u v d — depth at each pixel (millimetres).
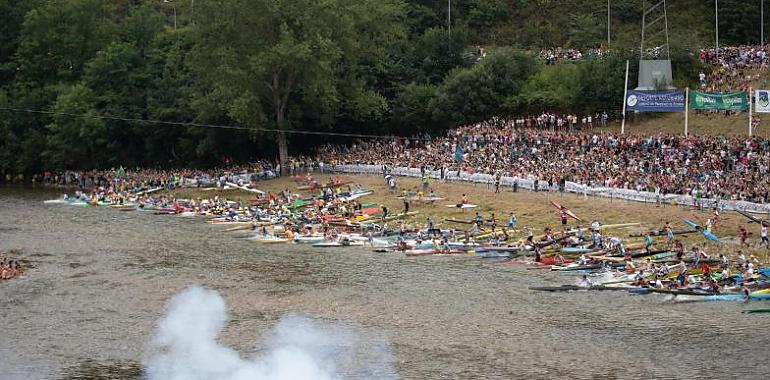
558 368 54469
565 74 136375
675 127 119438
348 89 136750
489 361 55969
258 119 129375
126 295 72562
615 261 77125
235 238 95562
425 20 165375
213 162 149250
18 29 172875
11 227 104562
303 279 76375
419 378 53438
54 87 158250
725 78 124562
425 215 99688
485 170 111250
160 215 113188
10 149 158500
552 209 95250
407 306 67750
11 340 61594
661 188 92875
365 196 111438
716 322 61656
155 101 151500
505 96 137625
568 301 67625
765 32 153625
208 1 126250
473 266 79312
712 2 161875
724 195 88438
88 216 112875
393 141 137875
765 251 76062
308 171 131875
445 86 138750
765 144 99562
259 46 127625
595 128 126250
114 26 172000
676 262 75125
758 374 52781
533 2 173000
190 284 75625
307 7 126438
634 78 126812
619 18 164500
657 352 56656
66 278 78438
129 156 155875
